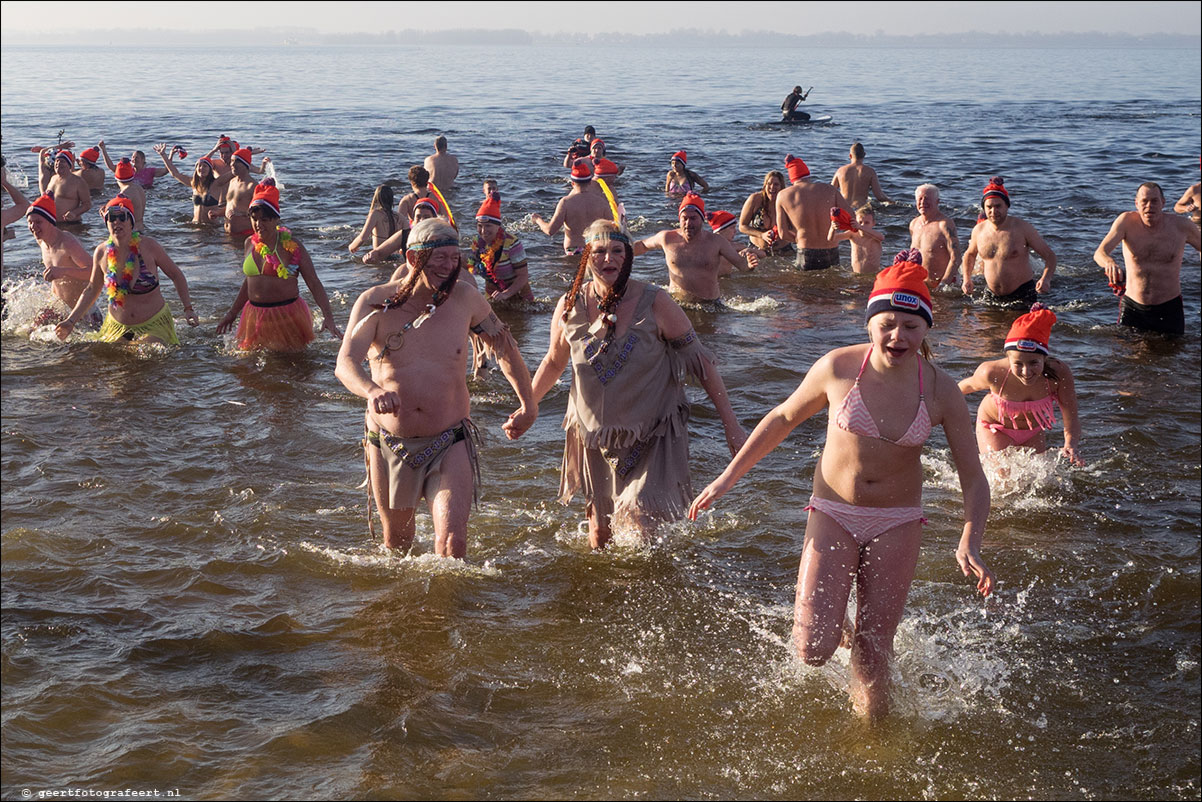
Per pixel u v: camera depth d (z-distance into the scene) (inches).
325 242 600.1
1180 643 196.4
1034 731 169.3
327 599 204.4
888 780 156.5
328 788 148.9
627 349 217.9
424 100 2123.5
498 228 449.7
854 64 5718.5
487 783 152.3
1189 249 599.2
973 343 411.2
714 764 158.9
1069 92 2593.5
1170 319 424.5
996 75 3966.5
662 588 213.8
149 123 1496.1
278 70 4633.4
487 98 2213.3
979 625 202.4
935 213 502.0
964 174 944.3
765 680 181.6
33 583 204.8
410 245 211.5
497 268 453.1
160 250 385.1
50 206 399.5
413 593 206.5
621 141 1238.9
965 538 170.2
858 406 168.9
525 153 1091.3
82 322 400.8
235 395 328.8
